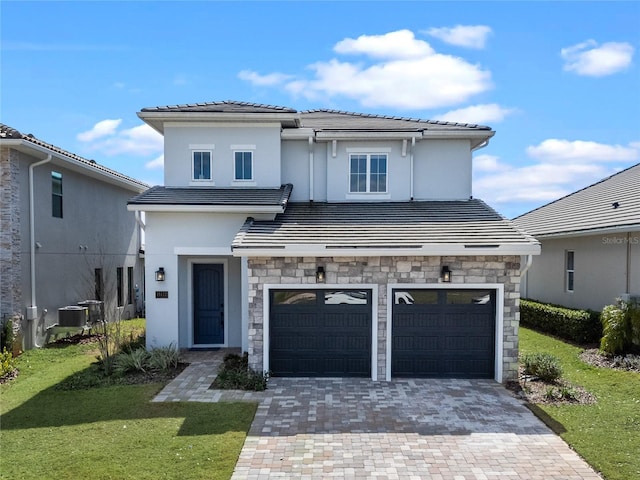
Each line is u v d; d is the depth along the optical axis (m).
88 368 12.55
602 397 10.21
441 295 11.54
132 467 6.96
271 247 11.11
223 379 11.09
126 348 13.66
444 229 12.36
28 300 14.93
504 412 9.33
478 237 11.66
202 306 14.91
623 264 15.45
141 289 24.45
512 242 11.25
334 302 11.61
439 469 7.04
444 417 9.06
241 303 14.63
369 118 18.28
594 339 15.05
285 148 15.77
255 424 8.68
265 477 6.76
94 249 19.38
